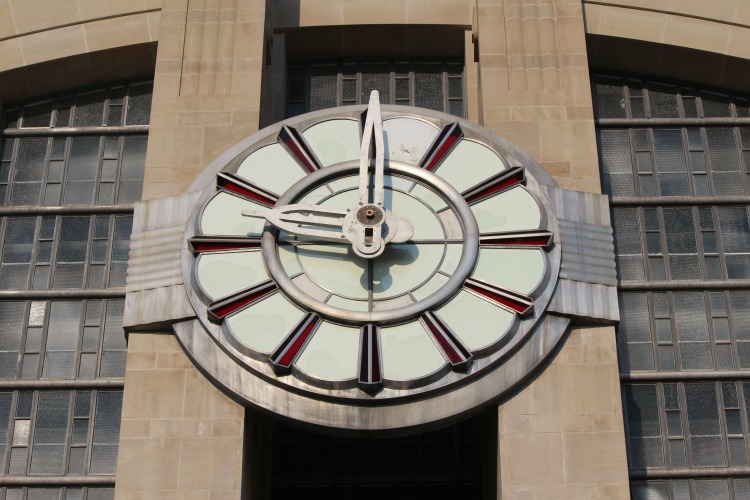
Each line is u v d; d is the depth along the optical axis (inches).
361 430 759.7
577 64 905.5
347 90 989.8
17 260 933.2
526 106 887.7
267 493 848.3
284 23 984.3
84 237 939.3
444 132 852.0
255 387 770.8
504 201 827.4
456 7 987.3
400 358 768.3
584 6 978.7
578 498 754.8
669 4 985.5
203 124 880.9
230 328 778.8
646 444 863.7
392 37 990.4
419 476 864.9
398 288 794.2
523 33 919.7
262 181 838.5
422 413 761.0
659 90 997.2
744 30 984.3
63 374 893.2
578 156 868.0
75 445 869.8
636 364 888.3
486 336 776.3
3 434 873.5
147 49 976.3
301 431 877.2
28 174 965.8
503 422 770.8
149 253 815.1
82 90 995.9
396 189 829.2
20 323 911.0
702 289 916.0
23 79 982.4
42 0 989.8
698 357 893.2
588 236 820.0
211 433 772.0
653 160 966.4
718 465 858.1
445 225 815.7
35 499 856.3
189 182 859.4
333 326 779.4
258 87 898.1
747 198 948.6
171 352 794.2
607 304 799.7
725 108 992.9
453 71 996.6
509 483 757.9
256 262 805.2
